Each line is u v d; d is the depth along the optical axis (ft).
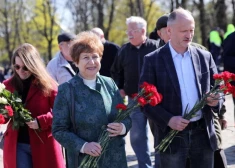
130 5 89.66
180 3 82.43
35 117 13.24
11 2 131.03
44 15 112.98
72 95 10.95
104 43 22.79
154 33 22.43
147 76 12.76
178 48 12.54
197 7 89.40
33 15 122.93
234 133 26.43
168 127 12.59
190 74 12.57
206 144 12.72
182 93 12.47
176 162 12.60
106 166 11.04
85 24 108.17
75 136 10.77
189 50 12.73
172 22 12.39
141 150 19.04
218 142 13.04
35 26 127.75
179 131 12.54
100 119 10.94
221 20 84.07
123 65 19.52
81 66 11.00
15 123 12.71
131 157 22.84
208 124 12.64
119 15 112.16
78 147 10.60
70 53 11.22
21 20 131.54
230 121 30.96
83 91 11.01
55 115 11.03
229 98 43.11
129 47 19.38
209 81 12.78
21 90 13.52
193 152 12.76
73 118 10.92
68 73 17.57
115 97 11.40
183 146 12.60
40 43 127.85
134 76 19.15
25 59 13.20
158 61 12.67
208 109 12.64
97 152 10.46
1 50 152.05
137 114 18.89
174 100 12.45
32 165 13.41
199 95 12.50
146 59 12.89
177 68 12.57
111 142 11.10
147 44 19.12
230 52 19.29
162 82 12.55
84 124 10.89
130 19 19.08
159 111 12.37
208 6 92.94
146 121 19.04
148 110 12.64
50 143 13.39
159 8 100.73
